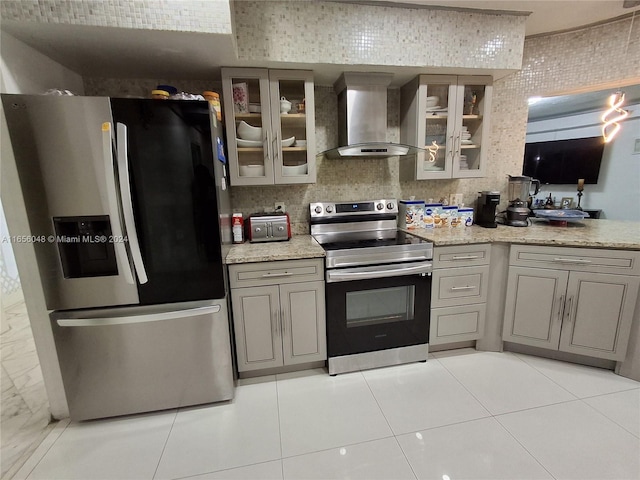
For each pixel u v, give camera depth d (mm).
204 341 1657
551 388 1780
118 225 1407
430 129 2299
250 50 1736
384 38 1863
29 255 1455
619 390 1743
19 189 1380
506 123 2553
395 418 1584
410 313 2035
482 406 1650
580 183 4102
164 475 1312
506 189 2654
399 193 2574
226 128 1912
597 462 1303
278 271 1806
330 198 2453
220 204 1681
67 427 1600
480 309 2127
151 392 1656
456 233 2188
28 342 1935
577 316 1899
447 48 1950
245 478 1283
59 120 1321
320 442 1451
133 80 2041
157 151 1438
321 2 1768
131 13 1350
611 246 1756
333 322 1912
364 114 2107
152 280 1541
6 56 1363
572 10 1991
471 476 1257
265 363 1896
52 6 1286
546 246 1909
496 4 1885
